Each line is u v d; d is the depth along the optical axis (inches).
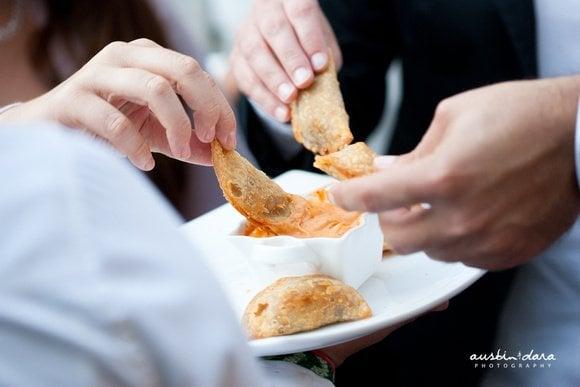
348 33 44.1
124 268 14.8
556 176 22.4
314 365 25.8
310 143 32.6
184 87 27.2
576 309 36.4
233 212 33.8
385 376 35.5
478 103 22.4
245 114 40.3
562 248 36.2
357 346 27.3
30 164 15.1
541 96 22.2
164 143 30.6
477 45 40.7
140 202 15.7
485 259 23.4
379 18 43.8
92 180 15.2
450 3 40.8
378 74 45.0
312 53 33.7
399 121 44.6
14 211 14.6
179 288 15.2
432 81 42.4
